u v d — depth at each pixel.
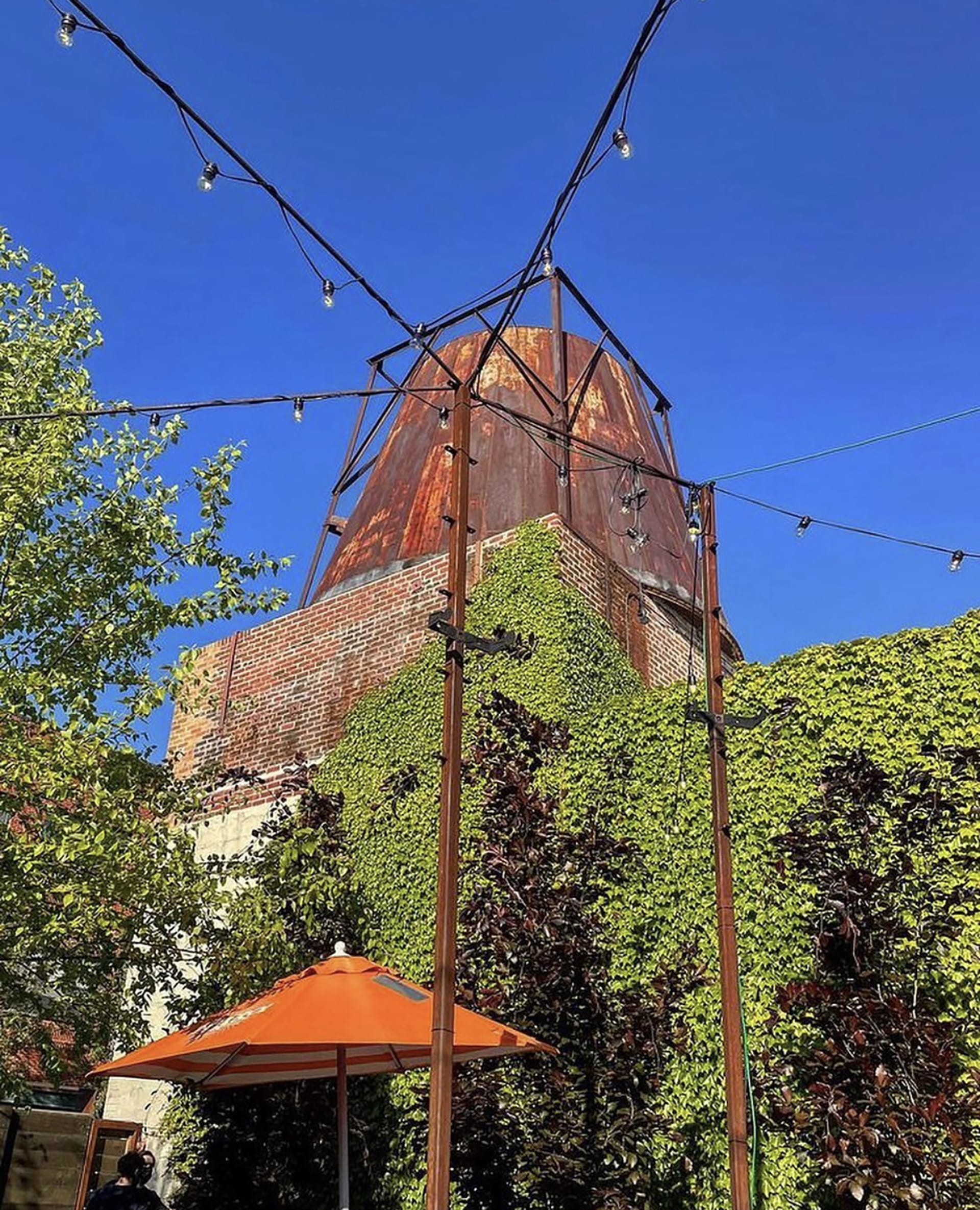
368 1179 12.63
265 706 18.09
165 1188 14.61
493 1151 9.36
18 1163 14.23
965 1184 8.17
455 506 7.18
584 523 19.91
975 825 10.40
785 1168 10.17
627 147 6.02
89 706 10.88
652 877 12.27
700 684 13.05
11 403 12.01
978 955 9.77
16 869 9.85
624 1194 9.02
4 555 11.40
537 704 14.31
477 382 21.83
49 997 11.16
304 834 12.09
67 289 13.30
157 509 12.41
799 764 11.91
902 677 11.70
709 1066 10.90
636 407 23.34
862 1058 8.27
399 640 16.80
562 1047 9.45
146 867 9.91
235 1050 8.22
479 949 10.27
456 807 6.35
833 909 8.87
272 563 12.58
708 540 8.87
